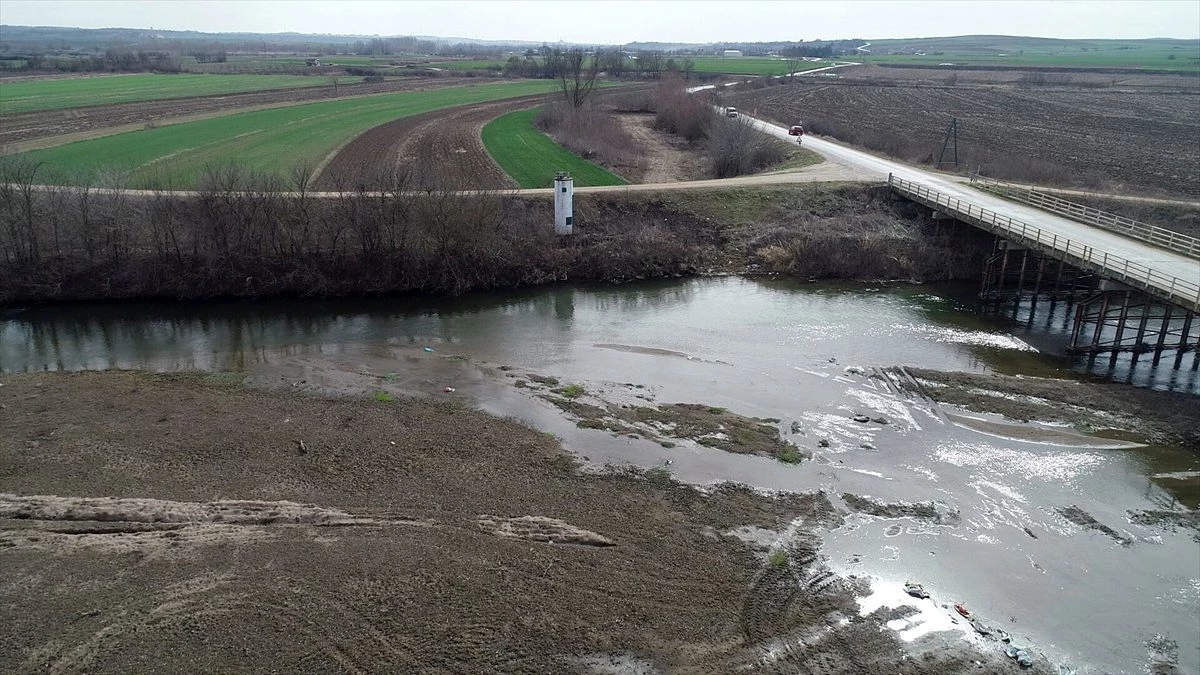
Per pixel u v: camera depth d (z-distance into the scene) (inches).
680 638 648.4
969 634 665.6
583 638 642.2
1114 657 644.1
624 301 1558.8
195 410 1034.7
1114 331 1398.9
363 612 659.4
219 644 619.5
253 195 1567.4
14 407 1029.8
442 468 896.3
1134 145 3100.4
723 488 871.7
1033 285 1665.8
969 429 1019.9
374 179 1817.2
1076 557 768.3
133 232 1555.1
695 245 1801.2
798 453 950.4
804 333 1384.1
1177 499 868.0
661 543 770.2
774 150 2628.0
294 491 839.7
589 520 803.4
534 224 1747.0
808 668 622.5
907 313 1493.6
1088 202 1931.6
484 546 752.3
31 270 1483.8
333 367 1205.7
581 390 1128.8
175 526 768.9
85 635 623.8
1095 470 922.7
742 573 730.8
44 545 733.3
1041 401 1096.2
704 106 3289.9
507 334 1369.3
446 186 1641.2
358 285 1555.1
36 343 1295.5
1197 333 1396.4
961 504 852.6
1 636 619.2
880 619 678.5
